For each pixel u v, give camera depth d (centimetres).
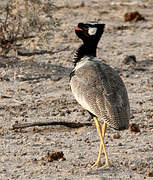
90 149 1105
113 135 1178
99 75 1025
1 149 1106
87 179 932
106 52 1945
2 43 1822
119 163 1018
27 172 977
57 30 2120
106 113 966
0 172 979
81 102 1020
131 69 1739
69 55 1875
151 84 1588
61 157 1041
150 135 1190
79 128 1246
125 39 2153
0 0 2280
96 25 1120
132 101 1428
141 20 2466
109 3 2853
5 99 1438
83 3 2770
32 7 1767
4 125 1255
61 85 1564
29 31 1784
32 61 1783
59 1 2823
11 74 1650
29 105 1393
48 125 1254
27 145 1130
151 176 952
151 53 1934
